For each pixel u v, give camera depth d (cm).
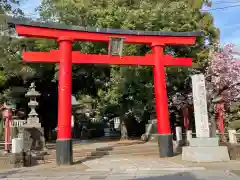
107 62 1464
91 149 1836
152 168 1153
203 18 2330
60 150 1326
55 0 2339
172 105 2436
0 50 2470
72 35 1414
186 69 2023
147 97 2333
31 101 1906
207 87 2112
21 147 1443
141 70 1894
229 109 2283
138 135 3234
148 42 1532
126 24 1802
